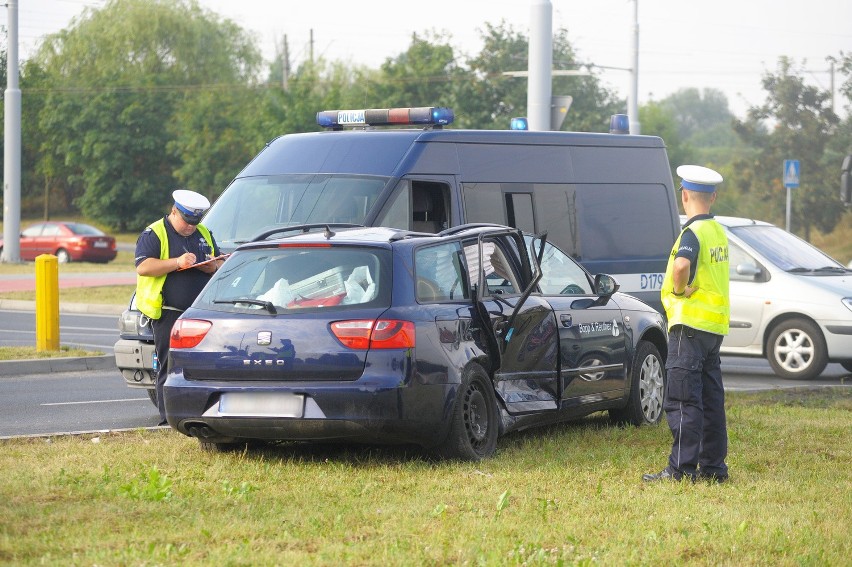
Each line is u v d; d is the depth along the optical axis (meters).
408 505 11.64
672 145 116.06
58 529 10.35
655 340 18.41
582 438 16.33
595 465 14.14
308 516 11.06
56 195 148.62
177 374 14.10
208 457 14.23
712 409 13.45
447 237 14.85
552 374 15.84
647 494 12.43
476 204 20.41
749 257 26.72
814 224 83.94
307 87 96.12
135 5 125.31
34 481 12.30
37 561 9.28
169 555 9.51
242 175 20.69
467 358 14.07
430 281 14.20
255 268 14.27
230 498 11.83
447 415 13.66
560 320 16.00
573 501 12.01
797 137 82.75
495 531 10.59
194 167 103.19
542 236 16.14
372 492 12.34
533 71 31.12
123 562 9.30
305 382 13.43
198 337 13.95
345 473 13.34
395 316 13.45
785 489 12.85
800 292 25.84
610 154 22.81
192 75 125.31
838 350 25.39
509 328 15.05
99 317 39.41
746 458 14.80
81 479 12.53
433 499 12.00
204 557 9.55
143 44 125.31
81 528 10.38
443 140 20.31
